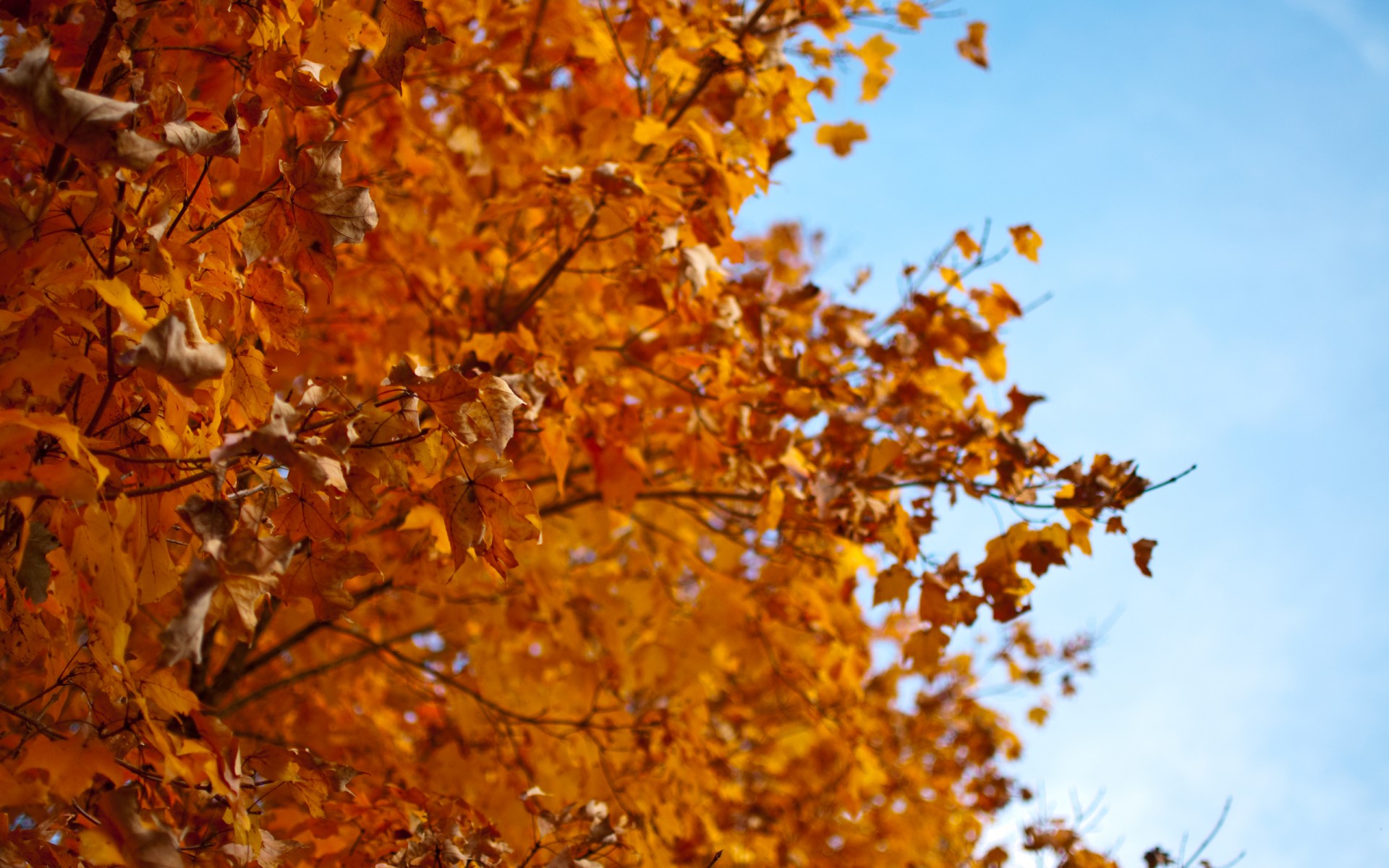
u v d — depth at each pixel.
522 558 3.33
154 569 1.47
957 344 3.04
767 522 2.98
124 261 1.46
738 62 2.86
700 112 3.06
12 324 1.42
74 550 1.31
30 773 1.33
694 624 3.64
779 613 3.64
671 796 3.24
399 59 1.71
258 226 1.59
